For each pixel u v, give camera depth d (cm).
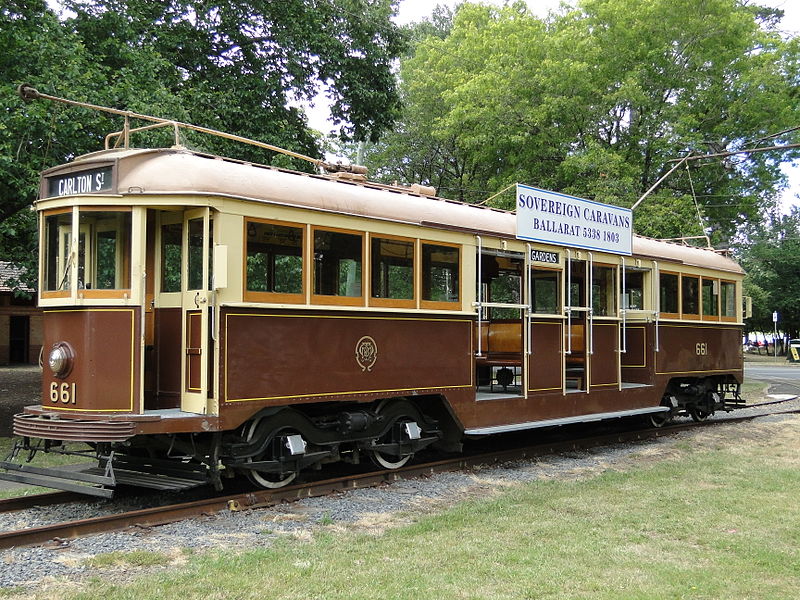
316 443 775
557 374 1045
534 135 2430
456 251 910
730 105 2375
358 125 1820
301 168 1664
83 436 630
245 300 688
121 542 569
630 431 1251
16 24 1173
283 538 593
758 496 764
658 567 525
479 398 946
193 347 679
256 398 693
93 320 658
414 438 863
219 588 467
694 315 1355
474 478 866
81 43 1253
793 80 2570
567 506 714
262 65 1694
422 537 598
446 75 2820
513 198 2373
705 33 2281
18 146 1108
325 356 755
